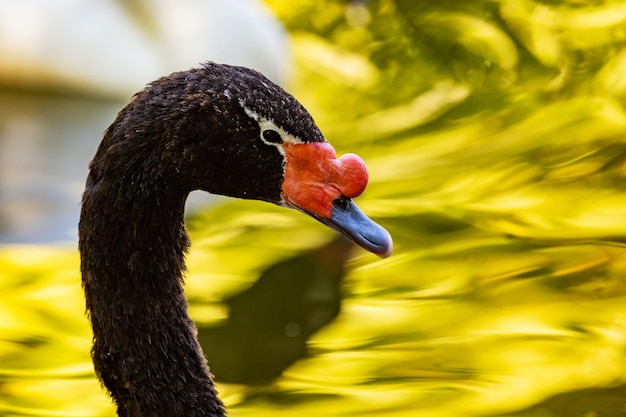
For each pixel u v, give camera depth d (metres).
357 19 15.86
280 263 11.09
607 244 10.89
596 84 13.54
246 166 7.30
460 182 12.17
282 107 7.29
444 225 11.41
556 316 9.88
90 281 7.54
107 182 7.28
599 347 9.48
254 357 9.58
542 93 13.65
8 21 15.45
